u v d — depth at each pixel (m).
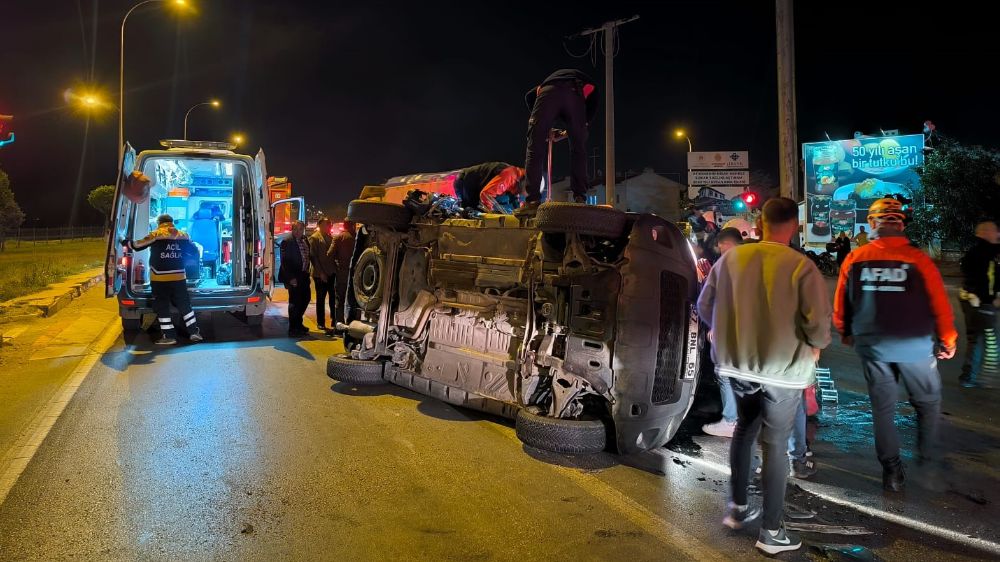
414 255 5.61
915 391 3.99
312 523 3.39
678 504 3.70
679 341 4.29
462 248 5.18
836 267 22.03
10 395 5.81
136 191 8.30
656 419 4.18
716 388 5.57
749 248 3.35
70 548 3.11
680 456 4.48
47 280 14.87
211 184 10.48
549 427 4.07
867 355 3.89
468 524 3.40
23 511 3.49
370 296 5.91
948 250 24.02
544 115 5.41
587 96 5.90
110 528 3.31
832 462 4.42
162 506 3.57
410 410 5.42
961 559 3.12
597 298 4.12
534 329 4.48
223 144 9.80
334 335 9.17
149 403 5.57
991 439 4.88
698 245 6.55
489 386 4.82
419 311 5.39
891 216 3.89
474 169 6.53
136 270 8.87
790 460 4.16
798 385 3.12
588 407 4.41
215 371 6.82
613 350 4.05
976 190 22.56
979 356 6.43
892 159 30.45
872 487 3.99
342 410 5.41
